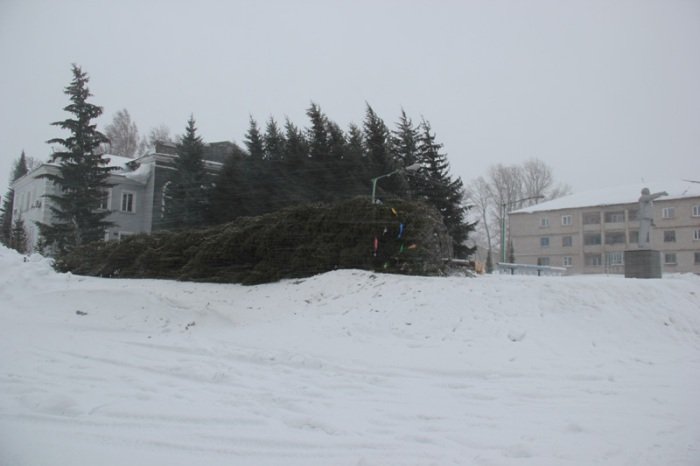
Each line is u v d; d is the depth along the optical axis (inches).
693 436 219.3
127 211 1676.9
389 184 1343.5
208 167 1628.9
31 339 454.6
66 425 230.5
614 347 416.8
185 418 241.6
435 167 1556.3
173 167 1551.4
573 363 367.6
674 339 445.7
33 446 202.7
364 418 247.8
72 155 1469.0
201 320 566.3
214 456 197.2
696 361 382.0
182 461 191.3
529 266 1278.3
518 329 433.7
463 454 200.2
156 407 258.2
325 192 1315.2
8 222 2046.0
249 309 603.5
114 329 537.6
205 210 1387.8
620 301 488.7
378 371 356.5
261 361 385.4
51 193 1577.3
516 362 368.5
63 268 992.9
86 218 1441.9
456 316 467.5
